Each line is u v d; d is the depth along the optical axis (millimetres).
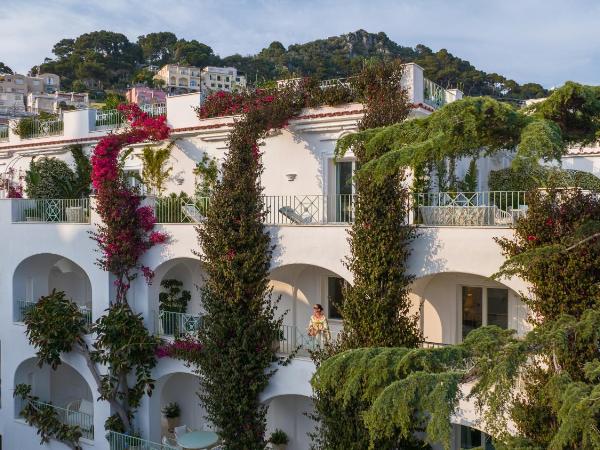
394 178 12102
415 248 12203
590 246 9609
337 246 13070
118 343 15711
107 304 16359
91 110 20875
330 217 15555
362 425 11961
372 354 7520
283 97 15359
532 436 9750
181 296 18484
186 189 18188
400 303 12125
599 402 5996
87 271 16859
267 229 14039
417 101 14578
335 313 15898
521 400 10383
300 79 16141
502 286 13617
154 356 15938
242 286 13656
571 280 9797
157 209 16203
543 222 10164
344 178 15625
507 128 7770
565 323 7414
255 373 13719
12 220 18797
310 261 13430
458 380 6664
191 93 18062
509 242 10711
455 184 15711
